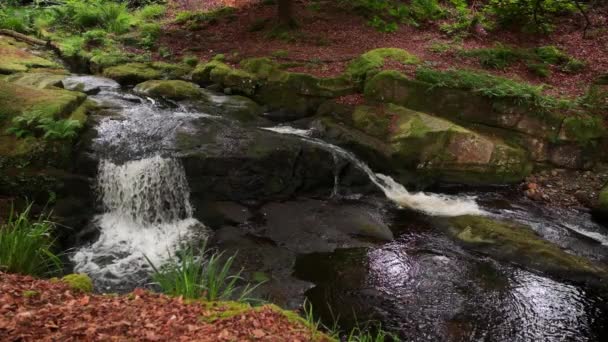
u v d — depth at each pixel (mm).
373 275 6137
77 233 6703
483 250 6867
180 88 10492
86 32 13742
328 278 6020
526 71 11227
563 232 7383
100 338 3086
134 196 7316
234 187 7676
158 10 16781
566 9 13867
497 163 8906
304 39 12742
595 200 8375
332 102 10172
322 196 8320
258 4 15531
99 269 6066
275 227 7117
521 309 5621
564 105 9422
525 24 13422
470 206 8250
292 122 10258
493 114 9445
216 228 7164
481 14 14055
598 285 6145
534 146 9312
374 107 9859
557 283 6180
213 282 4316
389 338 5008
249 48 12562
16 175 6660
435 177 8930
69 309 3490
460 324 5293
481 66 11234
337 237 6961
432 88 9555
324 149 8328
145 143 7801
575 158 9219
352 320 5262
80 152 7293
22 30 14258
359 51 12016
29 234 4891
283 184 8000
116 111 9000
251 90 10914
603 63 11492
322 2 14961
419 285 5977
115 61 11922
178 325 3420
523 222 7652
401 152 8875
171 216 7480
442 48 11953
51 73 11000
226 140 8117
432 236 7270
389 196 8516
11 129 7008
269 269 6113
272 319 3756
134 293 3998
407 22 13922
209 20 14695
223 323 3535
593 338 5203
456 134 8852
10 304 3428
